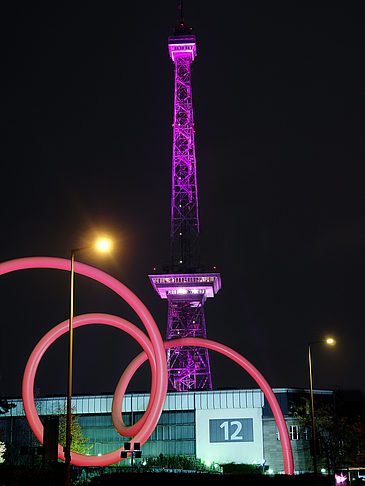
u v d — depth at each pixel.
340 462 87.38
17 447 86.62
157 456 91.00
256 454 89.88
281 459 89.50
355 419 89.50
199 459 87.81
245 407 91.31
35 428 61.09
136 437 61.97
